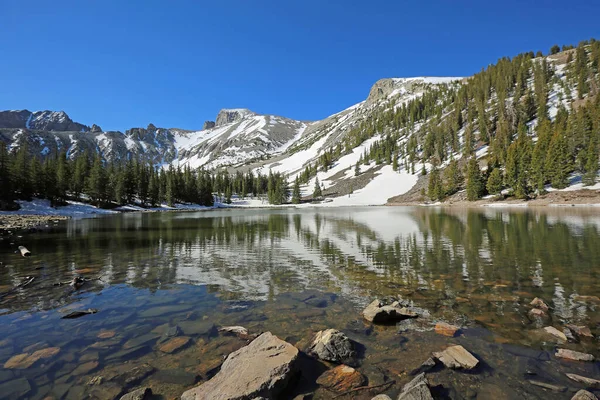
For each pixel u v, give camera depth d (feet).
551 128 272.51
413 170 435.53
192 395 15.70
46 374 18.30
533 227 90.58
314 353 20.47
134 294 34.24
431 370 18.20
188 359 19.99
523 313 26.63
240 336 23.18
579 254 51.34
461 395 15.85
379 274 42.16
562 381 16.76
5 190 201.98
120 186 293.43
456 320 25.50
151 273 44.34
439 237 77.56
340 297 32.50
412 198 355.36
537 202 210.38
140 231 103.65
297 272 44.34
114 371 18.60
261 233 96.27
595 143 215.10
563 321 24.63
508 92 488.02
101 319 26.91
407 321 25.62
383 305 27.71
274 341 20.30
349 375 17.95
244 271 45.34
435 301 30.40
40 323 26.05
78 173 275.18
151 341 22.56
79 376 18.08
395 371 18.34
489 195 266.36
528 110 384.88
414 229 97.30
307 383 17.38
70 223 137.49
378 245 67.56
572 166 214.69
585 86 379.55
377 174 477.77
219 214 225.56
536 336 22.20
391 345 21.52
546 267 43.19
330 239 79.15
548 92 426.92
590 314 25.91
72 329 24.79
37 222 140.05
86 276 42.52
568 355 19.11
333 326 24.98
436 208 243.40
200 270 46.09
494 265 45.32
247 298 32.60
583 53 470.39
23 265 49.93
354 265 48.26
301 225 123.44
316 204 412.57
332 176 554.87
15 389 16.75
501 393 15.93
